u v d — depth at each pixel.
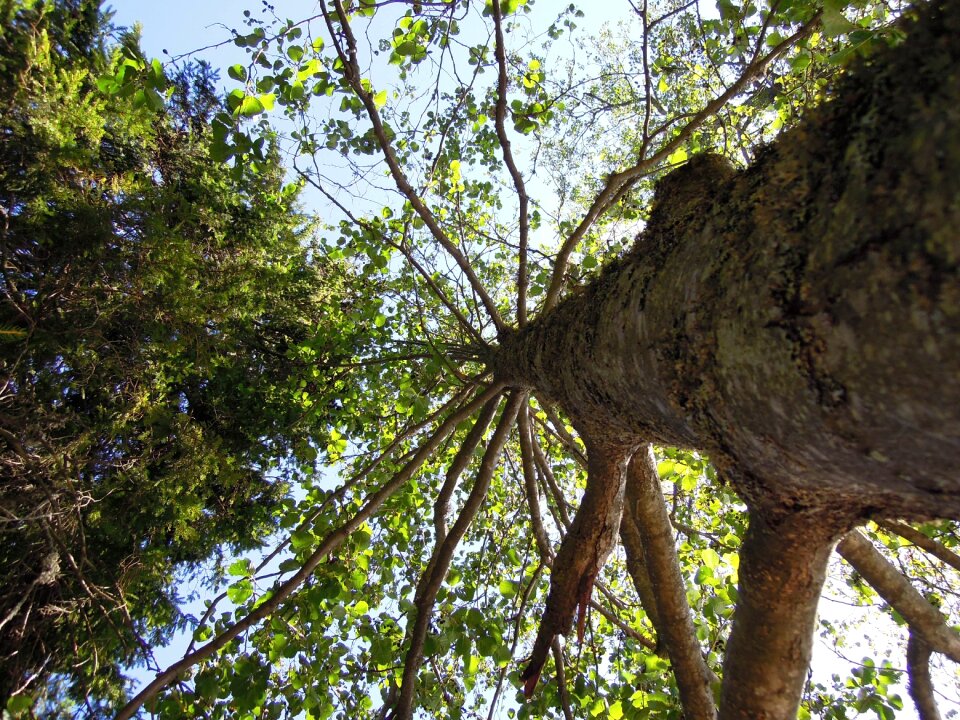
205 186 7.69
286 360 5.83
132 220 6.38
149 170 7.47
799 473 1.11
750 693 1.60
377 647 2.85
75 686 6.15
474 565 4.58
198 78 7.98
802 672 1.57
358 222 3.79
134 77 2.71
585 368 1.77
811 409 0.92
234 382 7.67
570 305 2.11
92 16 7.16
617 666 3.93
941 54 0.77
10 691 5.46
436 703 3.03
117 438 6.84
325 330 5.12
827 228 0.86
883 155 0.79
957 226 0.66
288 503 3.48
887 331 0.75
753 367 1.00
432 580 2.98
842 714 2.97
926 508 1.01
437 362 4.14
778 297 0.93
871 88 0.88
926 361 0.71
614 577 5.46
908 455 0.85
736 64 4.10
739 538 3.85
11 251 6.00
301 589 3.08
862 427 0.86
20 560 5.65
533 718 3.59
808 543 1.34
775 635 1.51
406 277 5.09
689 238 1.29
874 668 2.95
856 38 1.80
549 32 4.37
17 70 5.62
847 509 1.17
